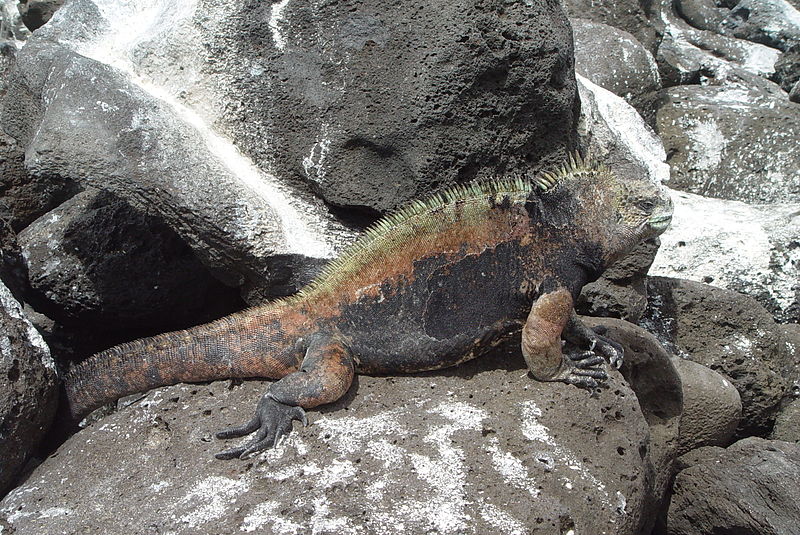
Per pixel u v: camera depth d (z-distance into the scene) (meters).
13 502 0.90
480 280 0.99
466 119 1.11
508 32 1.10
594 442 0.94
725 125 1.97
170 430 0.95
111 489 0.89
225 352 0.99
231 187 1.07
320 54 1.16
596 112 1.40
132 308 1.22
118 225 1.22
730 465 1.13
